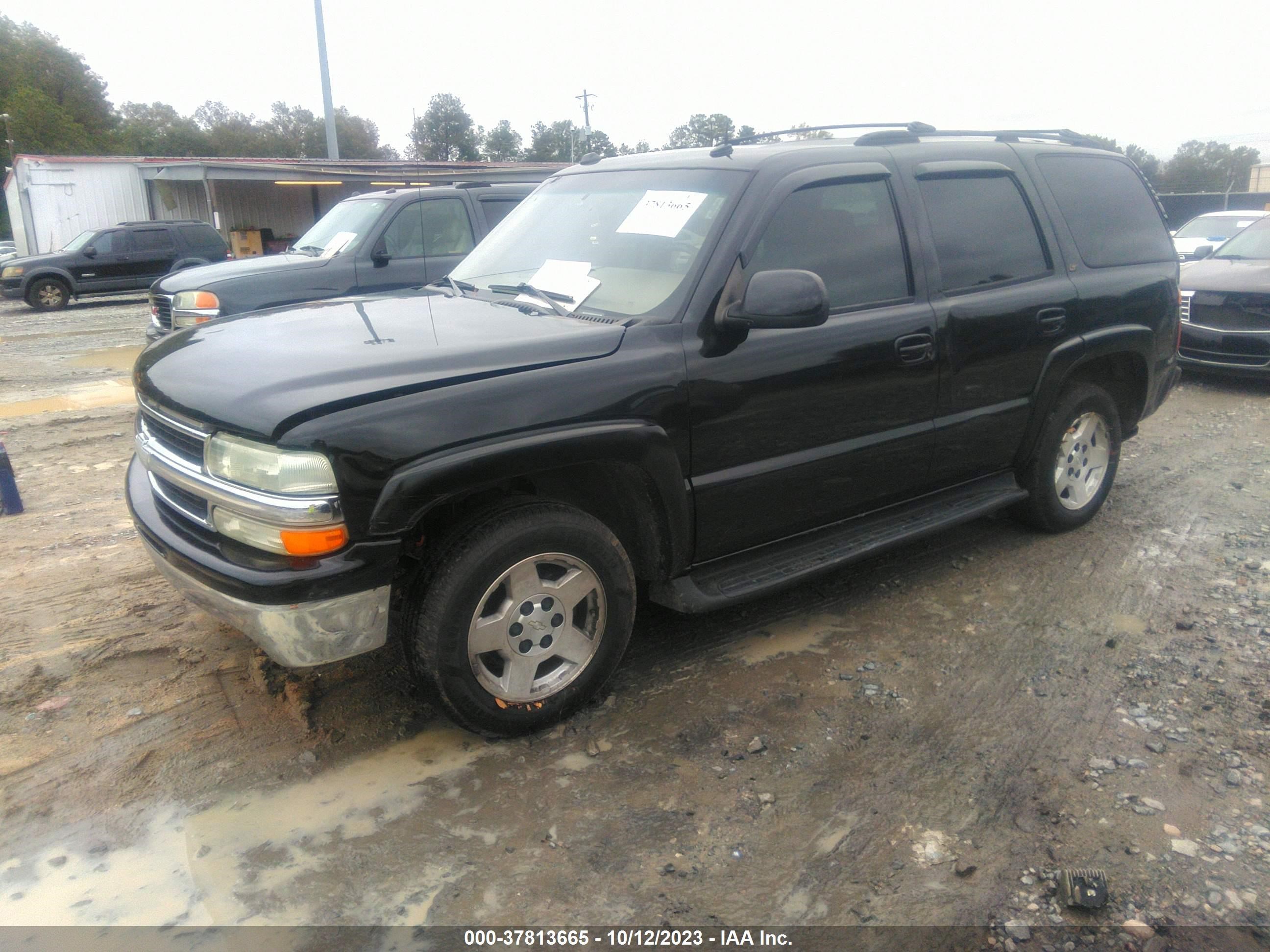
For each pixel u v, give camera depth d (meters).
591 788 2.79
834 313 3.44
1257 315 7.97
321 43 24.58
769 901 2.35
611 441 2.85
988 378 3.96
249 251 27.38
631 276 3.30
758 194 3.29
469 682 2.82
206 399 2.69
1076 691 3.30
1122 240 4.68
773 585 3.38
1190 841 2.54
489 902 2.35
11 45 73.06
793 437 3.36
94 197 25.89
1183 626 3.75
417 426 2.57
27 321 16.50
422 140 89.00
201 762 2.91
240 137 81.25
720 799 2.74
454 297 3.66
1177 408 7.65
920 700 3.26
